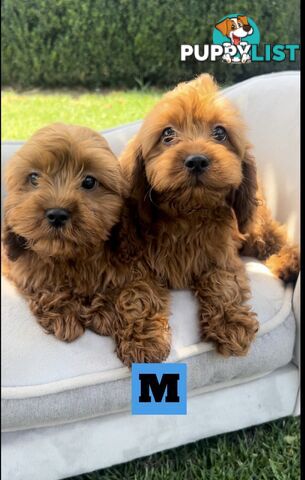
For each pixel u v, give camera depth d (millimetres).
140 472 483
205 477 471
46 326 437
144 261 472
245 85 603
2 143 595
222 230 471
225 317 450
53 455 431
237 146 447
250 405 492
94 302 450
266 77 594
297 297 487
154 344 423
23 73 1111
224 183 405
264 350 463
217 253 478
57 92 1081
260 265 542
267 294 493
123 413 446
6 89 1114
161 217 456
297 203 543
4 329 431
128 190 456
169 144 431
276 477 468
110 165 432
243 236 538
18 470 420
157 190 417
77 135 430
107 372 416
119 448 452
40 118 920
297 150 544
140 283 453
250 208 479
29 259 469
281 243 558
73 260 446
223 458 491
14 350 414
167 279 481
